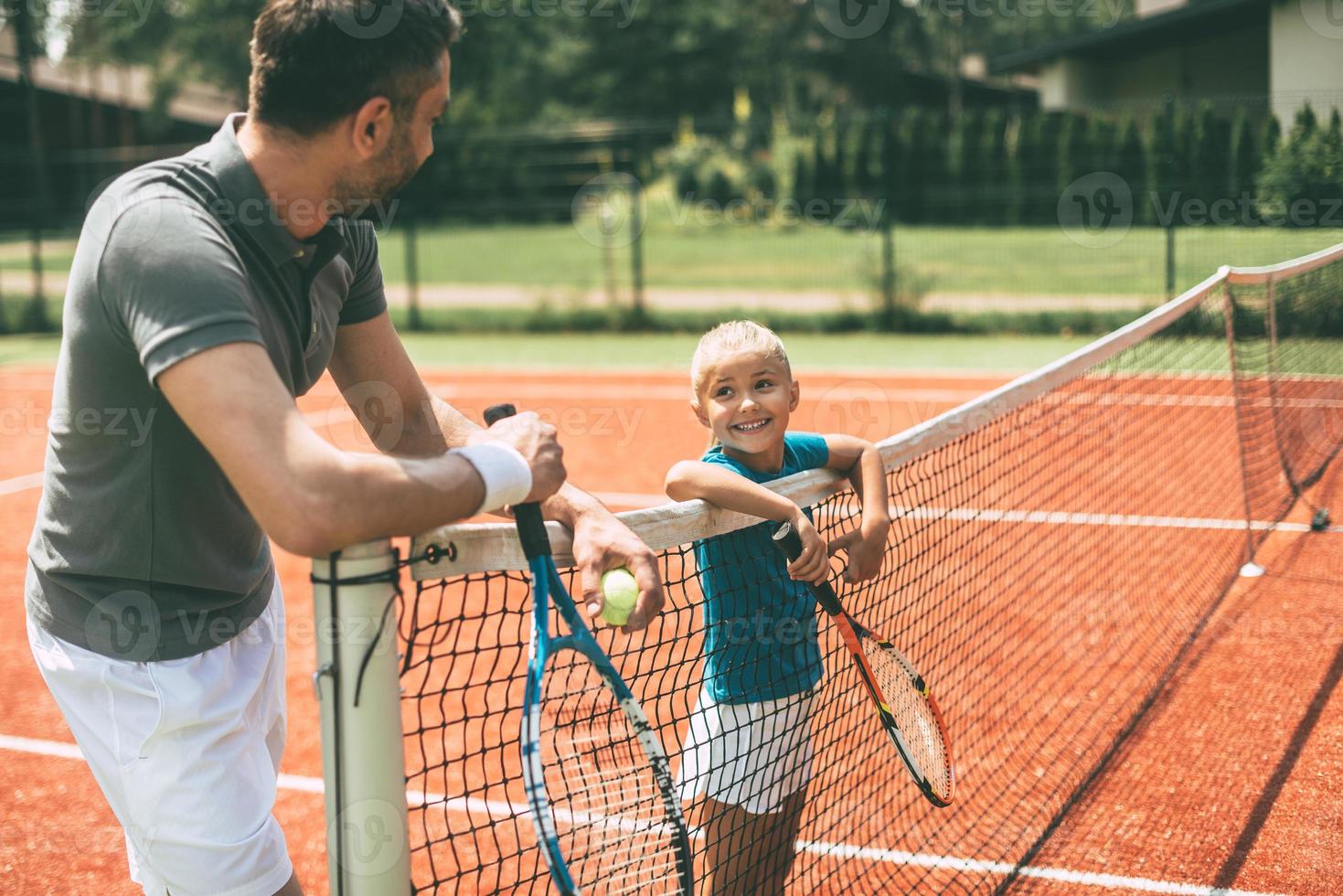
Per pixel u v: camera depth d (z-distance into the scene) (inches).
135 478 71.0
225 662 78.0
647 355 613.0
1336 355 426.3
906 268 652.1
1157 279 634.8
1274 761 154.2
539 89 1664.6
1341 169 595.2
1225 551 244.4
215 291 63.2
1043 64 1100.5
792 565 94.0
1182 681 180.4
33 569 77.5
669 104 1720.0
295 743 173.3
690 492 96.7
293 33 65.5
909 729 109.6
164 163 68.6
